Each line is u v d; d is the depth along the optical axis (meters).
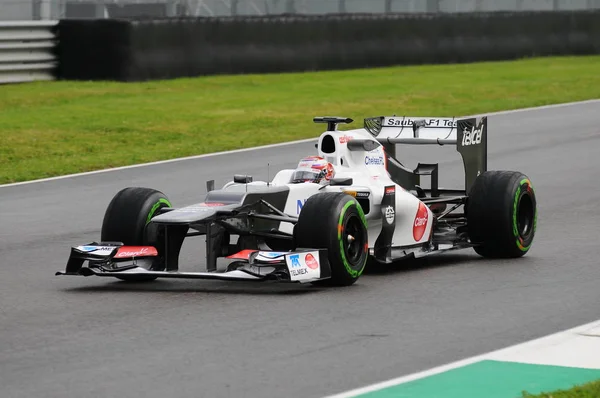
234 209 32.78
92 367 24.59
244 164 63.91
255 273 31.52
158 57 96.56
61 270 37.66
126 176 60.44
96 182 58.75
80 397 22.38
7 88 92.50
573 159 64.62
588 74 110.25
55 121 78.50
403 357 25.27
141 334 27.61
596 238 42.34
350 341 26.72
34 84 94.50
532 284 33.84
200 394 22.50
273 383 23.22
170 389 22.84
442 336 27.22
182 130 76.56
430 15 113.88
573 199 52.16
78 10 104.50
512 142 71.69
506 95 96.75
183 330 27.94
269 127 78.50
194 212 32.75
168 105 86.50
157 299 31.88
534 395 21.91
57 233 45.34
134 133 75.06
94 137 73.31
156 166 63.88
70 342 26.92
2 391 22.84
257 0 109.94
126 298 32.12
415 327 28.17
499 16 118.62
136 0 106.00
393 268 36.84
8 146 69.19
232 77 100.94
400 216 36.50
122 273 32.53
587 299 31.61
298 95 93.50
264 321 28.83
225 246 34.47
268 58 103.12
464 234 39.19
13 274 36.88
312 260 32.06
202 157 66.88
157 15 105.94
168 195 54.16
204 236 43.88
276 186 34.47
